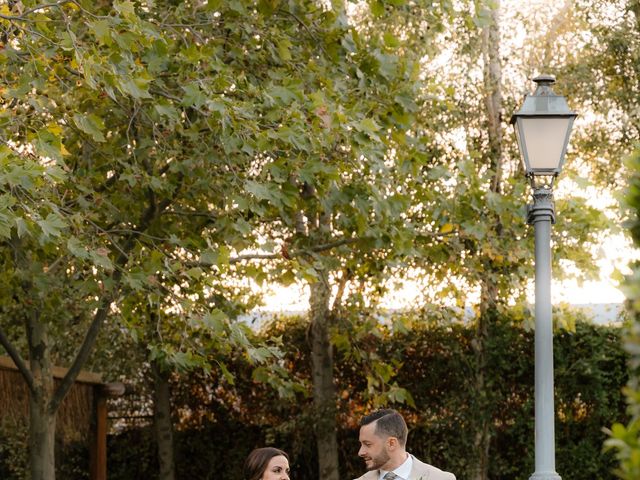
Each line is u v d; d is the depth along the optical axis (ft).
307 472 49.85
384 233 31.63
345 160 30.37
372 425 19.54
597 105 45.19
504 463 46.19
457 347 46.26
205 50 27.30
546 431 22.67
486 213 36.22
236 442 50.24
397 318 41.24
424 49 41.60
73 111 24.80
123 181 31.78
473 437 45.75
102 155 29.89
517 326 45.83
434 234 35.24
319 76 30.83
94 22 21.79
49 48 24.89
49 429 33.09
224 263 27.96
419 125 40.98
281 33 30.35
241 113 25.67
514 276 37.76
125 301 32.94
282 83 28.17
